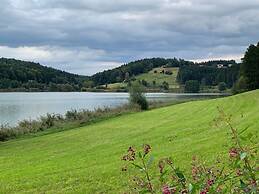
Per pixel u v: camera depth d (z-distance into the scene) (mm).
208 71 175625
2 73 172625
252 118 24828
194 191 3494
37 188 13070
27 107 80312
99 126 35281
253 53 78562
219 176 3896
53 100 109750
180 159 14680
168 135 24016
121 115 44531
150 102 58562
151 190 3979
